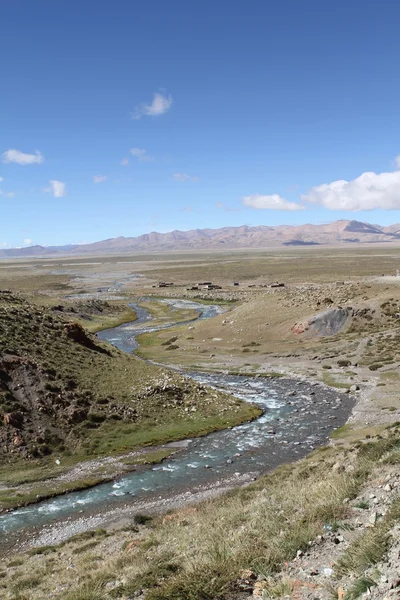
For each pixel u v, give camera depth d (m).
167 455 35.50
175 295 162.12
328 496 16.09
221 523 17.78
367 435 32.22
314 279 188.25
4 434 35.28
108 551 19.62
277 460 33.66
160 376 50.47
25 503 28.19
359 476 17.78
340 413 44.25
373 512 13.39
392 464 18.28
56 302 118.94
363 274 196.25
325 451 32.28
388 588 8.57
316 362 64.62
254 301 99.19
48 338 51.12
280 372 61.19
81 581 15.24
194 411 44.59
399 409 42.38
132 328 103.81
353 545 11.02
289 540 12.59
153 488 29.98
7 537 24.42
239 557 12.11
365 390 50.62
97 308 126.38
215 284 190.12
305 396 50.62
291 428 40.78
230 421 42.78
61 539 23.89
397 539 10.28
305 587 9.86
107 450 36.34
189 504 26.69
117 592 12.41
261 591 10.22
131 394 44.97
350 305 80.19
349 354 65.69
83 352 51.69
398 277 101.19
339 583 9.72
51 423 37.75
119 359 54.62
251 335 81.88
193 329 92.12
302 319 80.94
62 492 29.56
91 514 26.72
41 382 41.19
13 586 16.92
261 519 15.91
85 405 41.06
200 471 32.44
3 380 39.62
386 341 67.25
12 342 46.16
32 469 32.91
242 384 56.66
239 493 25.28
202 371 64.19
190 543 16.03
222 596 10.37
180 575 11.77
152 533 20.39
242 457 34.66
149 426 40.75
